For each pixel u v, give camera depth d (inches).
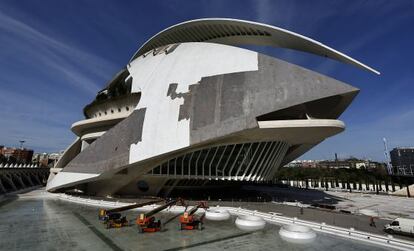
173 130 1047.6
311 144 1214.3
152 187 1208.8
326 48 992.9
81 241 592.1
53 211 967.0
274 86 962.7
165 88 1200.8
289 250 538.6
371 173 2962.6
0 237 623.5
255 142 1072.8
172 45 1510.8
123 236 633.6
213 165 1117.1
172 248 545.0
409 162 5964.6
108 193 1242.0
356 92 906.1
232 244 573.3
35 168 2699.3
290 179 3346.5
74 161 1307.8
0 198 1359.5
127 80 1652.3
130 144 1111.6
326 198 1526.8
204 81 1106.1
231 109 976.3
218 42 1472.7
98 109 1588.3
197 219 734.5
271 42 1208.2
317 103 1043.3
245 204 1066.1
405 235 634.2
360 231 644.7
